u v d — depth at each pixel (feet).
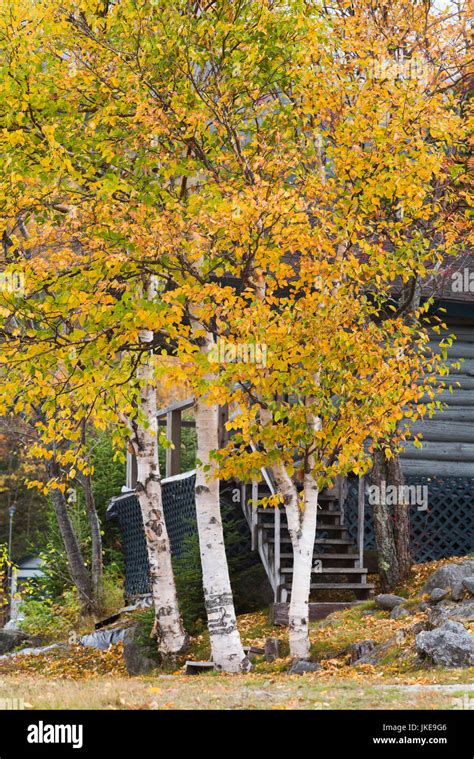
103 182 38.19
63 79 39.42
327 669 38.37
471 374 61.98
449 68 50.70
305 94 39.93
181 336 38.68
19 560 124.16
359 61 40.70
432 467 60.64
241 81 39.14
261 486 58.23
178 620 47.26
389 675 34.94
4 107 40.14
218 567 42.70
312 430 39.27
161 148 40.24
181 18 38.60
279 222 36.58
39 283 38.55
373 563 57.06
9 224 43.11
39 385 40.81
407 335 40.86
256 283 40.47
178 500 64.59
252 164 38.99
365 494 58.29
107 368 41.04
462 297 58.18
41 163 38.37
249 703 26.96
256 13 39.37
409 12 49.32
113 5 39.93
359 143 40.22
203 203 37.91
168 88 39.24
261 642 46.14
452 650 34.12
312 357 36.91
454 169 44.55
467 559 49.93
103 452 84.43
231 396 38.06
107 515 78.07
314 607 50.03
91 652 55.26
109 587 71.20
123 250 38.37
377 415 38.99
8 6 39.75
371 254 39.50
